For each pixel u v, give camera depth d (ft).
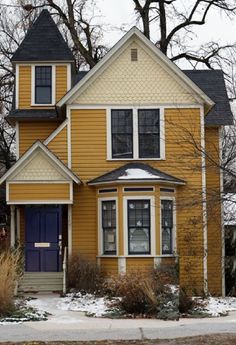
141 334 46.78
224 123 85.61
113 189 78.48
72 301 69.15
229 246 84.12
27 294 75.56
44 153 76.95
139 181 76.95
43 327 51.60
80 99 81.76
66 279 75.36
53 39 89.86
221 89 92.63
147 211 77.61
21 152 86.69
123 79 82.02
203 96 81.05
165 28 121.08
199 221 70.64
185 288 70.69
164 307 60.64
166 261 77.66
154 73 82.17
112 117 81.71
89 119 81.61
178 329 49.29
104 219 79.30
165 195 78.54
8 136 126.62
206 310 63.93
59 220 82.69
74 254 78.74
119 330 49.16
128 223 77.36
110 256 77.71
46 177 77.10
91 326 52.34
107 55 81.10
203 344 41.55
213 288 81.92
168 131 81.00
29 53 88.28
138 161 81.20
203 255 77.36
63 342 43.32
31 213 82.74
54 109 86.99
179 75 81.51
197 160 76.54
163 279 68.28
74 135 81.35
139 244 77.51
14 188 76.89
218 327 50.57
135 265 76.69
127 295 61.98
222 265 80.59
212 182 81.41
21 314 58.34
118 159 81.20
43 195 76.89
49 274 78.23
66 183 77.15
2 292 58.85
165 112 81.56
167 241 78.69
